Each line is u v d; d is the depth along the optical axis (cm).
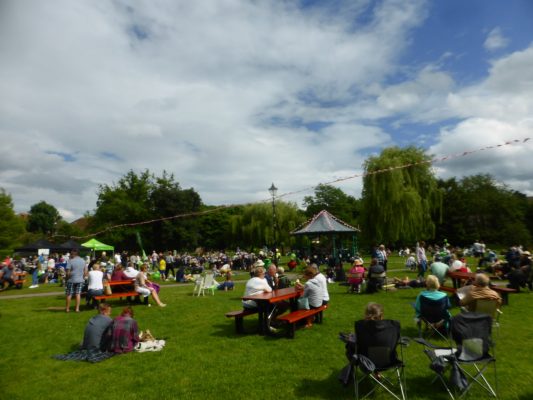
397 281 1603
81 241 6550
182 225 6272
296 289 1039
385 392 555
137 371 676
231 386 593
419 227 3488
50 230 10625
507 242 6128
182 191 6444
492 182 6919
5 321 1162
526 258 1456
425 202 3656
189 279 2422
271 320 938
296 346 788
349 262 3203
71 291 1293
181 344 841
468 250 3816
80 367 711
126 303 1433
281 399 541
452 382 542
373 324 527
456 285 1390
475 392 541
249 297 883
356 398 521
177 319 1116
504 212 6606
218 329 970
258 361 704
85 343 810
